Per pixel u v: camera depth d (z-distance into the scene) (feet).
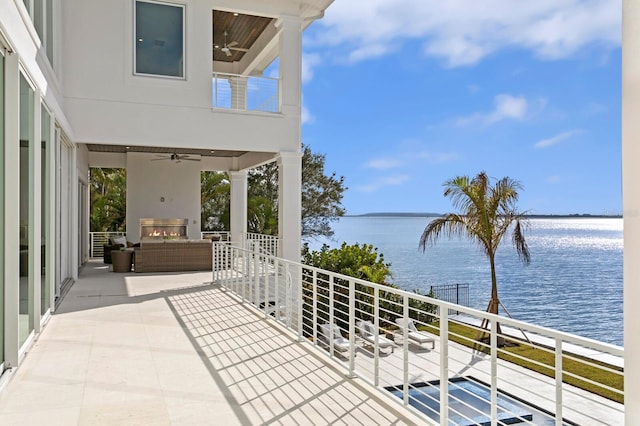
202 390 14.53
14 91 15.62
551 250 151.02
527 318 78.84
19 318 16.80
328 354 17.99
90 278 39.01
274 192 91.35
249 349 18.90
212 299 29.89
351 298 15.97
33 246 19.35
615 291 98.43
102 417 12.63
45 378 15.46
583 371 31.58
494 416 10.21
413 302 50.47
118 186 89.92
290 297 24.98
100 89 35.94
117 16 36.29
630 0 5.60
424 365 32.27
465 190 43.34
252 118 39.55
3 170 15.37
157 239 51.78
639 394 5.55
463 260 153.99
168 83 37.52
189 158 52.03
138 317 24.57
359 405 13.41
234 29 46.26
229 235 58.54
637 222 5.55
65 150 32.35
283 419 12.50
